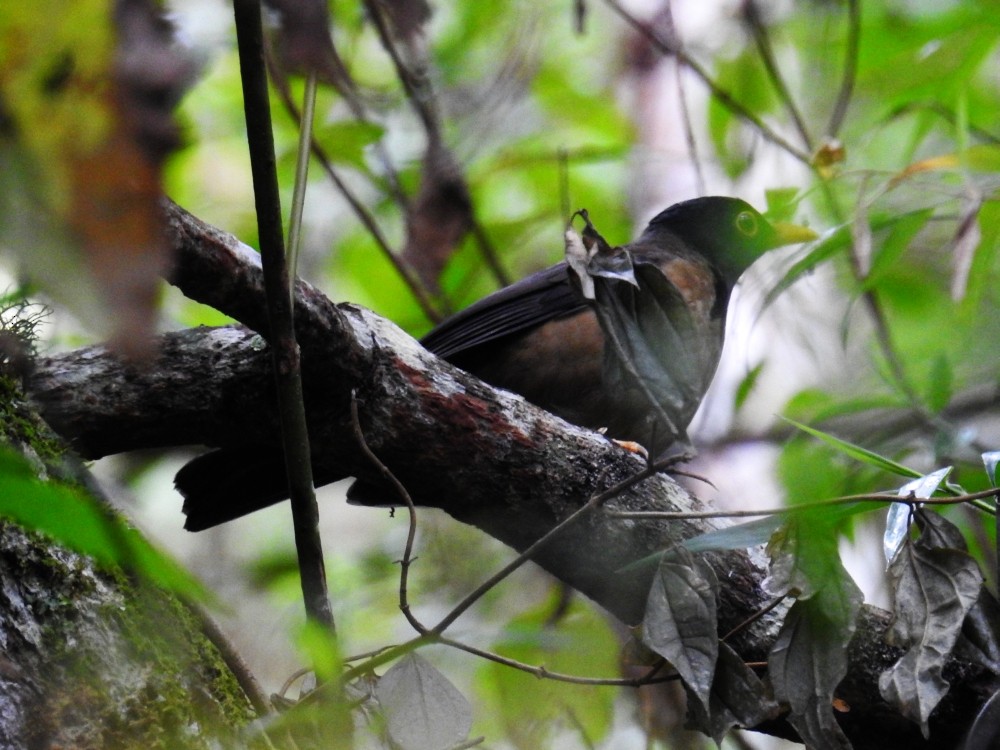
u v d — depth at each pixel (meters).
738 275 10.09
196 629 4.61
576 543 6.49
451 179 9.72
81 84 1.55
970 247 6.61
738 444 10.79
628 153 10.41
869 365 10.55
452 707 4.99
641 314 4.97
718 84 11.19
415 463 6.33
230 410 5.98
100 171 1.50
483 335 8.91
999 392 9.93
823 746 4.87
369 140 9.21
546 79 12.32
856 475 8.74
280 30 3.95
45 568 4.09
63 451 4.81
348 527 13.84
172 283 4.89
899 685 4.88
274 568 10.45
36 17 1.55
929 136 11.00
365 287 11.42
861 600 4.89
